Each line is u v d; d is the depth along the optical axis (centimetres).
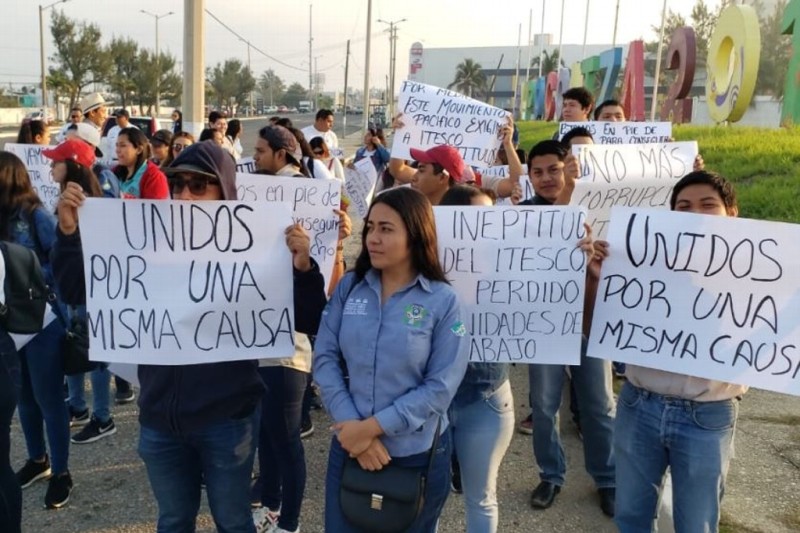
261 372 317
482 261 309
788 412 488
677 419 248
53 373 364
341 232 372
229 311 267
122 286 265
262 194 376
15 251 295
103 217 263
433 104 528
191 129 1206
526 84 4647
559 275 305
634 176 405
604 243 274
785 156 1038
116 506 374
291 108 12925
